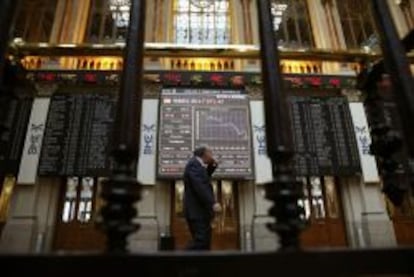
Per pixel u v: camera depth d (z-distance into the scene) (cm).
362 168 873
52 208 828
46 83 889
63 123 864
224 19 1098
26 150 830
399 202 292
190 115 881
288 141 188
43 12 1057
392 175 296
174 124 870
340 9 1142
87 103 888
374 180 862
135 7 237
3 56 204
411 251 158
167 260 149
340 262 154
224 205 865
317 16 1091
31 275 143
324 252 154
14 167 813
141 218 799
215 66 958
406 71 213
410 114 200
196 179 474
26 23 1040
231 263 150
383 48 229
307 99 930
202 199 466
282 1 1146
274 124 192
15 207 793
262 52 218
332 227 866
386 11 235
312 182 903
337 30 1072
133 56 215
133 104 197
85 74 895
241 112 894
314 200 890
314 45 1076
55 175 820
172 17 1085
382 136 313
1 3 211
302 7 1142
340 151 883
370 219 838
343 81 930
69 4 1047
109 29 1062
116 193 171
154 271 147
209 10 1105
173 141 854
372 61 379
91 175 827
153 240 782
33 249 773
